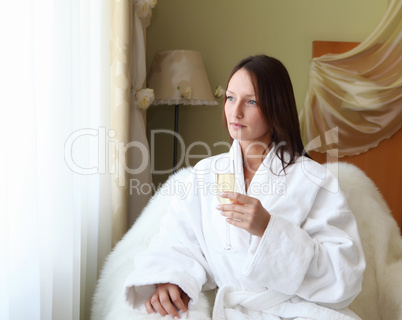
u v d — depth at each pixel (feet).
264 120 4.23
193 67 8.45
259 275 3.84
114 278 4.61
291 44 9.55
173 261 4.27
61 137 4.48
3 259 3.56
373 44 9.12
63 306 4.69
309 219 4.18
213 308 4.07
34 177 3.87
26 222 3.87
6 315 3.62
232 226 4.28
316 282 3.90
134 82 7.40
